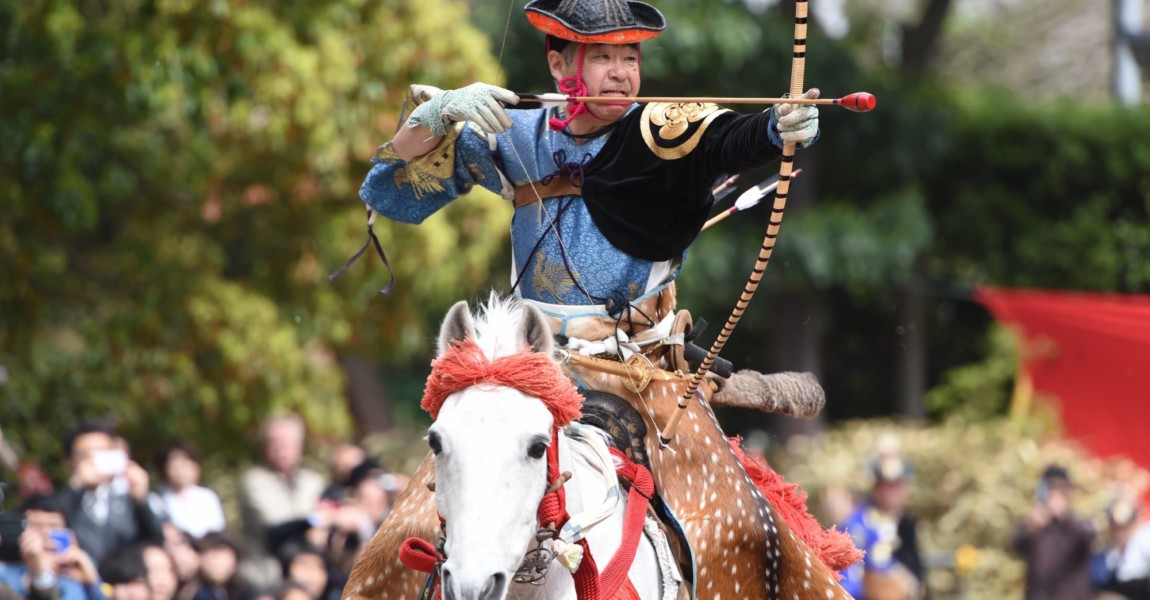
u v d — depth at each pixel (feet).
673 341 53.93
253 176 141.49
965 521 170.60
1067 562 143.64
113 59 125.39
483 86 49.21
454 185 55.52
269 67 131.03
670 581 49.60
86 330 143.02
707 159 51.13
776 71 206.39
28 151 124.67
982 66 320.09
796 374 61.21
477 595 40.01
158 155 142.92
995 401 229.25
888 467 132.26
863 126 216.13
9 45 125.29
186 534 101.71
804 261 210.18
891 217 214.07
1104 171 234.99
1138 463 166.61
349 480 114.11
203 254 146.00
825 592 54.49
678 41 198.59
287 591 92.17
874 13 274.98
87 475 95.04
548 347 45.37
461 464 41.63
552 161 53.67
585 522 46.52
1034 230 234.79
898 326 241.14
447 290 150.10
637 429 52.01
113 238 149.07
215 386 145.89
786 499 59.93
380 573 51.60
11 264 137.90
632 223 52.80
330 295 147.84
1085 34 322.34
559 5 53.93
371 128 139.95
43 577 82.02
